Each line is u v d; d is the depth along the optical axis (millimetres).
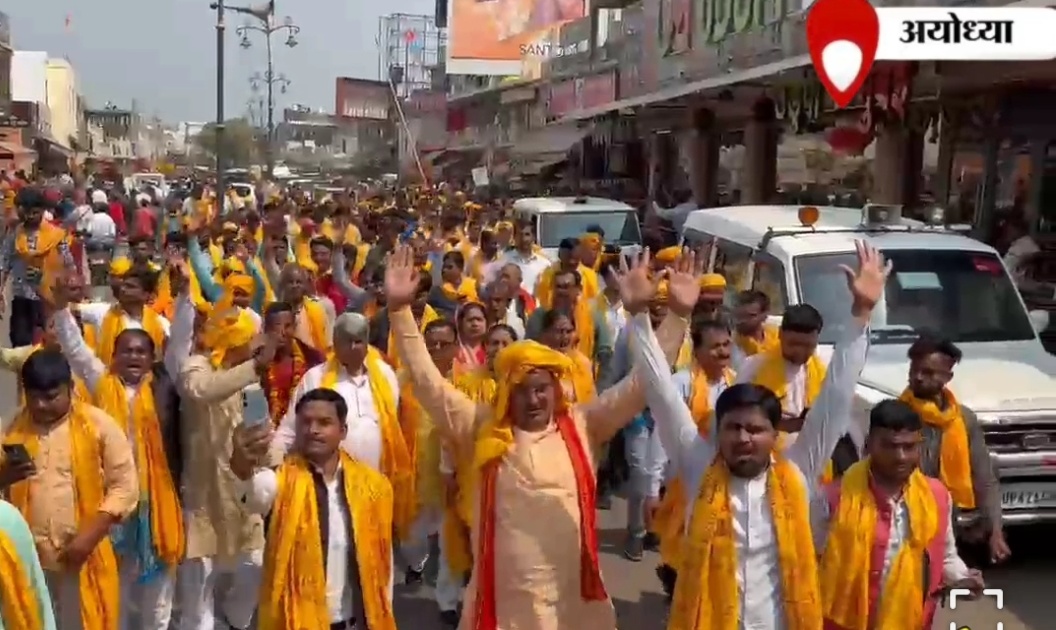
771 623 3779
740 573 3779
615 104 23406
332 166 82438
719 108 22891
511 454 4035
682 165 26375
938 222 9125
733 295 8406
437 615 6406
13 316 11742
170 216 24734
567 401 4203
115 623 4723
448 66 37969
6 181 30156
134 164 79812
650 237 17219
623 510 8594
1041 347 7898
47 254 11617
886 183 16562
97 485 4598
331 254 11359
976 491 5418
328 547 4320
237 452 4277
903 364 7246
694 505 3887
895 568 4113
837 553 4137
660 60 24172
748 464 3760
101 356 7047
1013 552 7371
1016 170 13930
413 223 16859
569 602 4074
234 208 26312
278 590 4250
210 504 5410
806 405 5590
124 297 7133
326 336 8508
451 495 5922
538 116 38125
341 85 69438
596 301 8836
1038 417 6547
